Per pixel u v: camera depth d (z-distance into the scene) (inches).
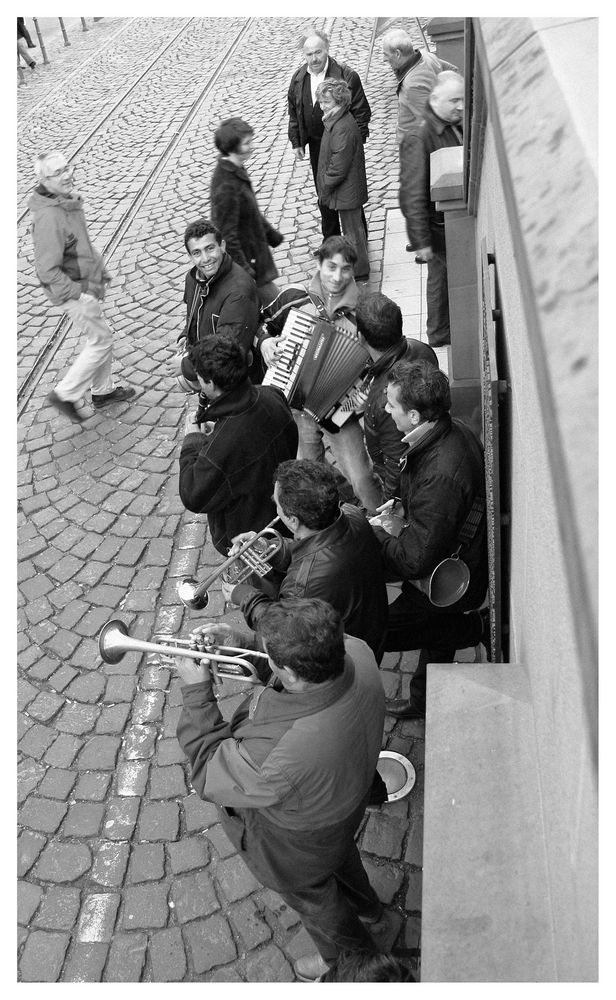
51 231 237.6
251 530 167.8
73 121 496.4
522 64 60.4
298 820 102.1
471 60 134.6
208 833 158.6
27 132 494.9
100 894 152.1
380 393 158.4
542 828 82.7
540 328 40.7
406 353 158.2
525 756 89.7
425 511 130.2
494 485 113.7
